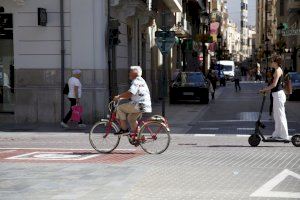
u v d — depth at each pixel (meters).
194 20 83.38
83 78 25.75
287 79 17.66
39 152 16.56
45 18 25.58
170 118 28.78
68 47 25.81
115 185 11.03
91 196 10.08
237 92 59.75
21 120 26.17
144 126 15.82
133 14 31.17
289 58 83.75
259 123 17.42
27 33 25.98
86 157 15.27
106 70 26.41
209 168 13.10
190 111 33.41
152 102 42.41
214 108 36.09
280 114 17.19
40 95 25.98
